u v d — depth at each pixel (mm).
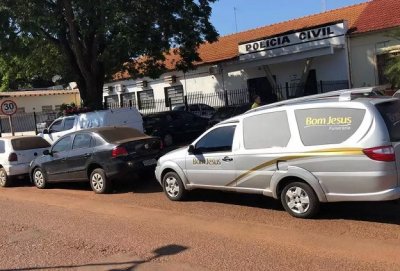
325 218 7699
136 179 12938
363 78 22797
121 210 9625
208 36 22094
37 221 9281
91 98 21719
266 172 8172
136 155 11695
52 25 18469
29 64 25250
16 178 15195
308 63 23469
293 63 24922
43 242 7789
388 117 7129
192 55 22781
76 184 13742
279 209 8547
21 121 27422
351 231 6949
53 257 6977
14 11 17359
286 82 24531
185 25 20047
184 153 9711
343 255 6020
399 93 10227
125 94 33938
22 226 8977
